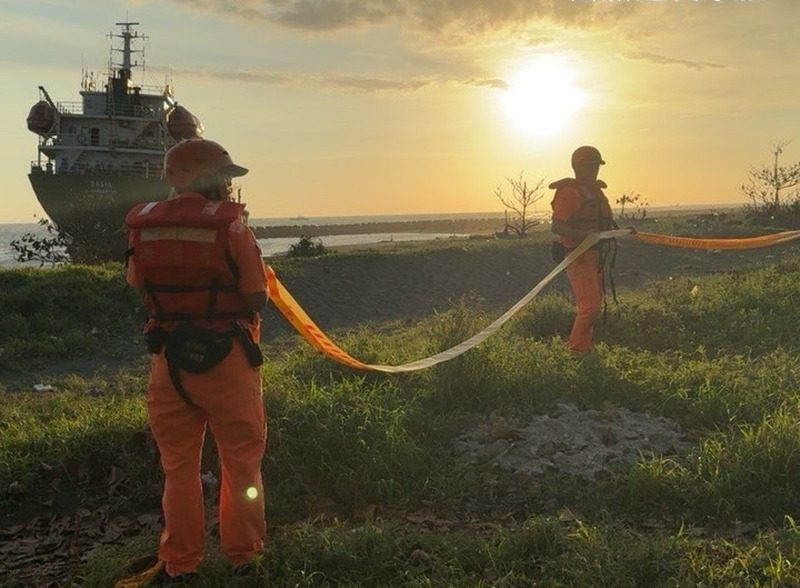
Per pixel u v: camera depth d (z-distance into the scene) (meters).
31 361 13.66
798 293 13.09
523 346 9.11
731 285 14.47
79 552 5.33
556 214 9.18
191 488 4.41
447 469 6.17
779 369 8.22
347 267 21.06
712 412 7.05
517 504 5.66
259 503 4.50
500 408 7.27
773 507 5.36
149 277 4.28
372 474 5.99
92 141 50.19
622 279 21.83
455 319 9.20
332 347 5.37
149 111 50.72
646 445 6.49
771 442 5.87
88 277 17.16
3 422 8.45
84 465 6.53
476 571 4.47
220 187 4.40
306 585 4.28
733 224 32.59
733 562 4.31
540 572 4.35
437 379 7.60
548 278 7.95
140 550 4.90
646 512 5.45
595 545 4.50
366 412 6.68
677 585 4.04
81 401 9.52
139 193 48.91
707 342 10.43
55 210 48.38
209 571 4.43
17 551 5.40
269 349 14.13
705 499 5.45
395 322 16.92
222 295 4.26
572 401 7.51
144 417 6.96
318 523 5.57
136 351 14.74
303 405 6.74
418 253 22.59
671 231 29.30
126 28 50.84
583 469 6.09
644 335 10.70
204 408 4.30
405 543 4.73
